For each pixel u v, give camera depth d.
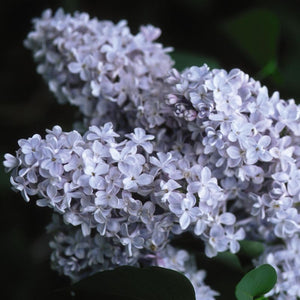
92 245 0.75
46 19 0.86
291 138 0.74
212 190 0.72
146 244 0.73
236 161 0.72
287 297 0.76
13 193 0.94
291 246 0.76
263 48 0.92
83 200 0.71
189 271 0.77
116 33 0.82
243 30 0.92
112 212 0.72
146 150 0.72
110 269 0.73
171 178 0.71
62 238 0.76
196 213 0.71
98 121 0.81
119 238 0.72
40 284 0.95
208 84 0.72
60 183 0.71
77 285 0.73
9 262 0.95
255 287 0.72
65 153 0.70
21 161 0.71
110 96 0.80
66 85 0.84
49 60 0.84
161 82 0.80
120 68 0.80
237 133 0.72
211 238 0.74
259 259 0.77
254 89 0.74
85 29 0.83
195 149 0.74
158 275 0.71
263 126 0.73
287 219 0.73
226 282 0.78
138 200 0.71
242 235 0.75
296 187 0.72
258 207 0.73
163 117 0.76
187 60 0.88
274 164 0.73
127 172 0.70
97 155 0.71
